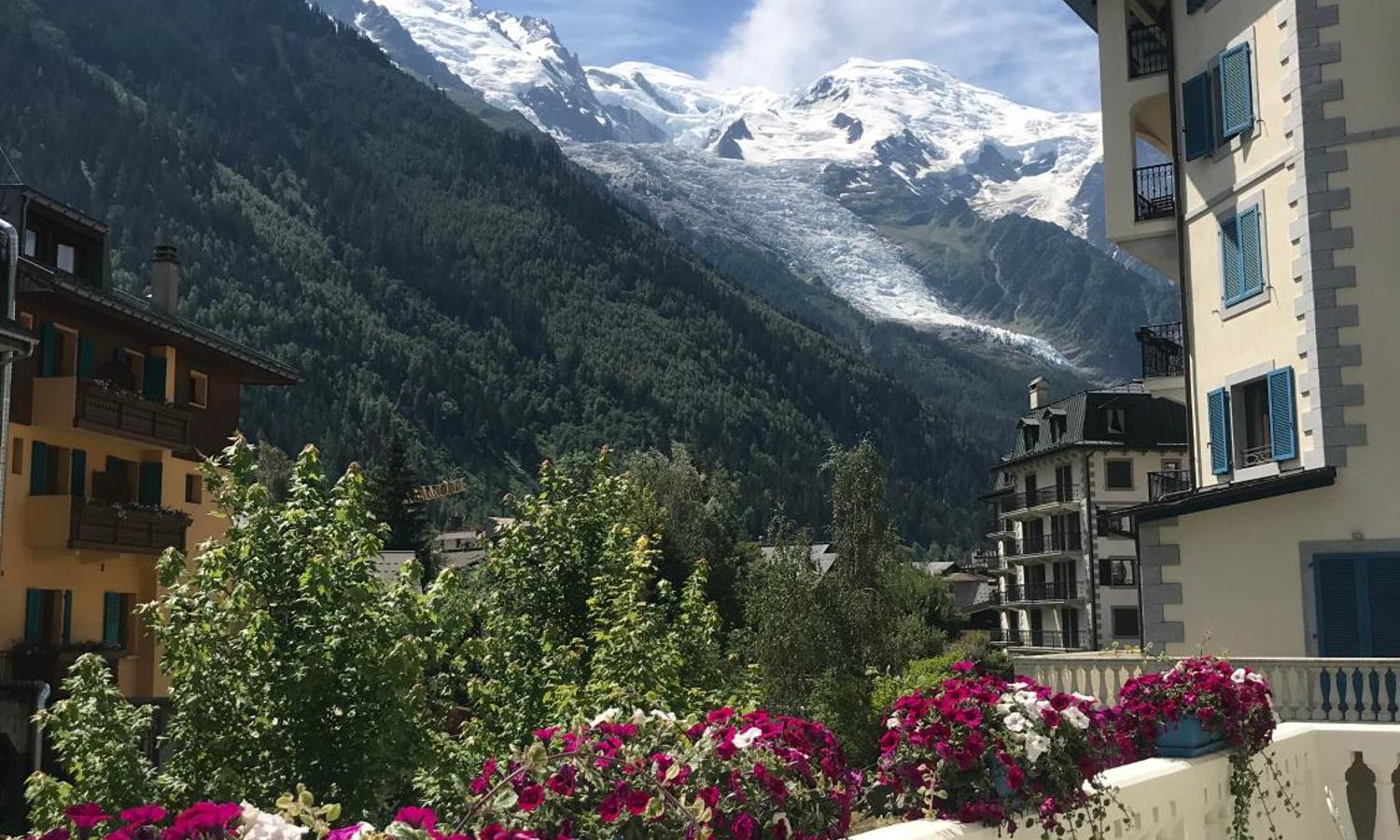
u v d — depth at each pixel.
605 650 20.77
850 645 49.41
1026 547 88.62
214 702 16.38
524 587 23.92
